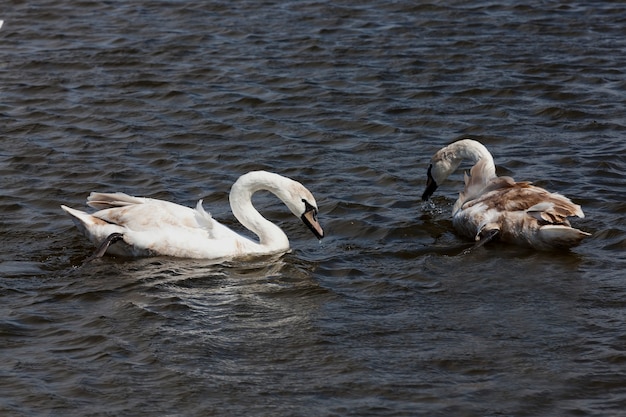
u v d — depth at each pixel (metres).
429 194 17.66
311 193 17.38
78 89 23.22
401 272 14.78
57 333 12.85
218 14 28.31
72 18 28.02
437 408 11.20
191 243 15.12
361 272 14.79
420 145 20.27
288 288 14.21
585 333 12.78
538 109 21.95
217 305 13.63
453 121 21.42
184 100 22.59
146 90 23.16
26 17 28.06
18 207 17.20
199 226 15.28
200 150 19.97
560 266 14.85
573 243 15.22
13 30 27.08
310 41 26.20
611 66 24.34
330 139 20.55
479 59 24.95
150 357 12.23
